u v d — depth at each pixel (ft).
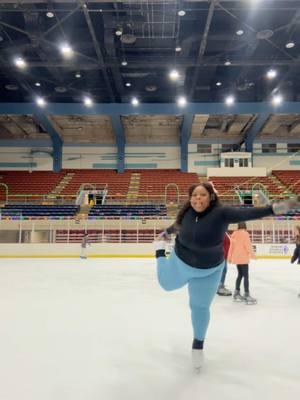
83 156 88.12
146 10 41.93
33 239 56.75
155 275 30.53
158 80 65.21
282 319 14.87
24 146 87.97
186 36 49.60
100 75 63.26
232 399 7.66
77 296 20.53
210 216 8.07
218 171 80.48
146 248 51.31
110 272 32.78
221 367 9.54
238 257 18.31
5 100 72.28
